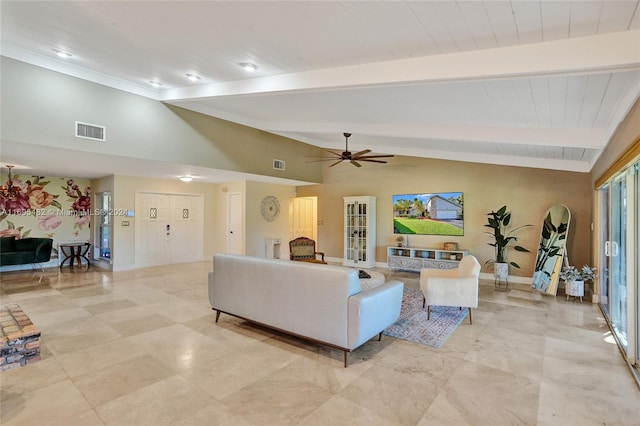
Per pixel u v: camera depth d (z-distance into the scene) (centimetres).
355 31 242
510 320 400
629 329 282
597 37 209
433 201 717
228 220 866
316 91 349
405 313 427
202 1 229
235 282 356
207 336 339
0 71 377
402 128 479
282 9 224
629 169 290
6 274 664
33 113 400
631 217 290
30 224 717
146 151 511
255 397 227
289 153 798
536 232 598
